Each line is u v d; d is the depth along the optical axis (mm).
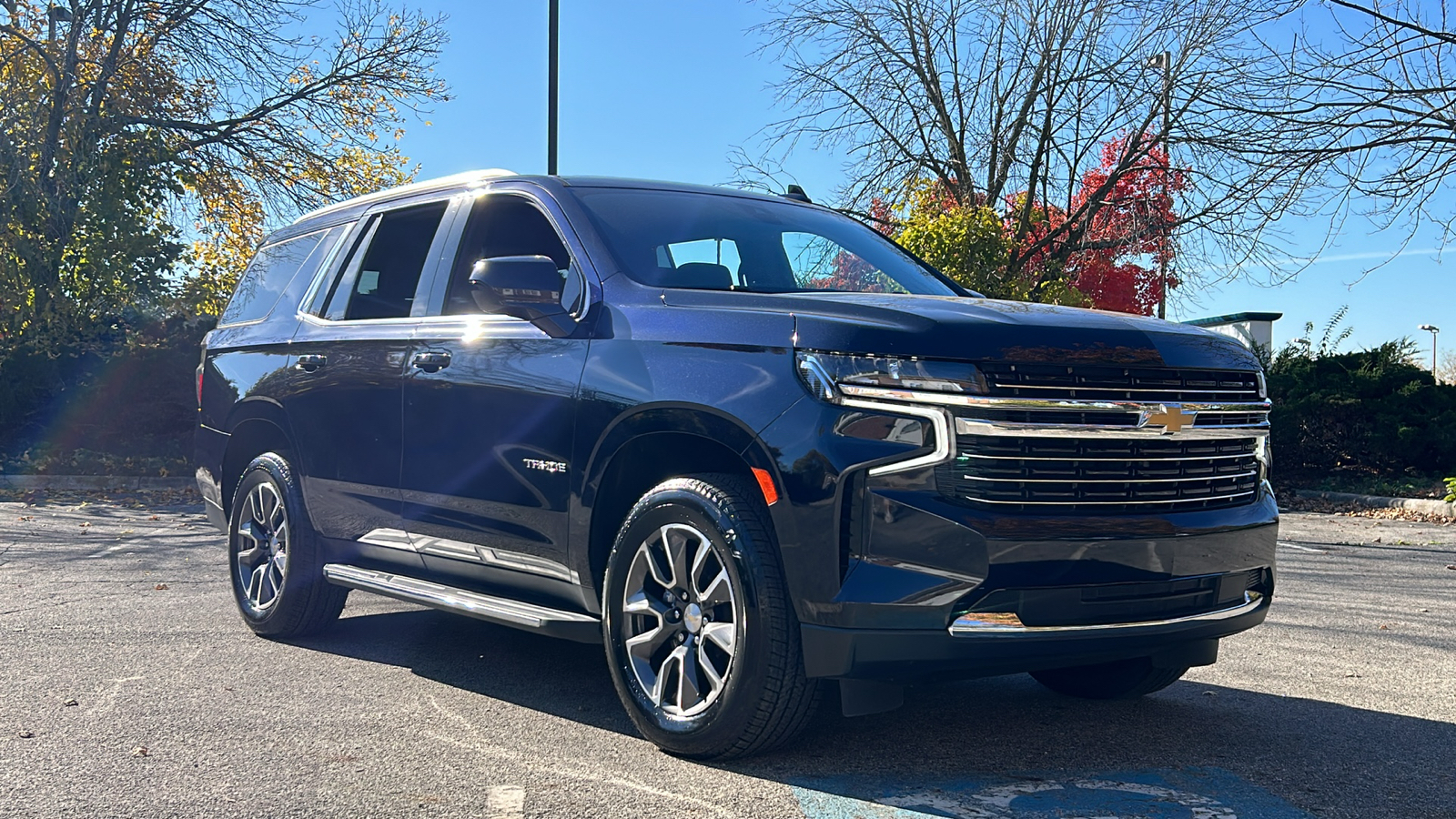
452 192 5188
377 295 5359
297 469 5504
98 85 17625
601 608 4121
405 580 4996
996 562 3332
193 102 19406
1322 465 15719
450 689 4633
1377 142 12047
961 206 18188
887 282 4770
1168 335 3723
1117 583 3500
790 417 3494
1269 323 19734
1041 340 3475
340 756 3711
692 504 3707
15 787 3375
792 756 3762
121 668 4914
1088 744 3949
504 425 4355
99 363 15555
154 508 12297
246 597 5750
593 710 4344
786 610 3506
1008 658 3385
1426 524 12086
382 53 19938
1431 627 6227
